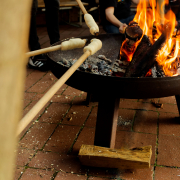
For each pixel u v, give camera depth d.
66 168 1.47
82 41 1.48
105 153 1.40
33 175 1.40
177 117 2.01
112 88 1.22
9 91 0.18
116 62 1.99
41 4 4.67
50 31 3.23
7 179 0.20
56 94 2.50
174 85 1.22
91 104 2.30
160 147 1.66
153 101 2.32
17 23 0.17
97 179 1.38
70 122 1.99
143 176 1.40
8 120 0.19
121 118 2.05
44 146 1.68
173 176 1.39
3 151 0.19
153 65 1.59
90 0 5.34
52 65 1.46
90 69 1.80
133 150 1.43
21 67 0.19
